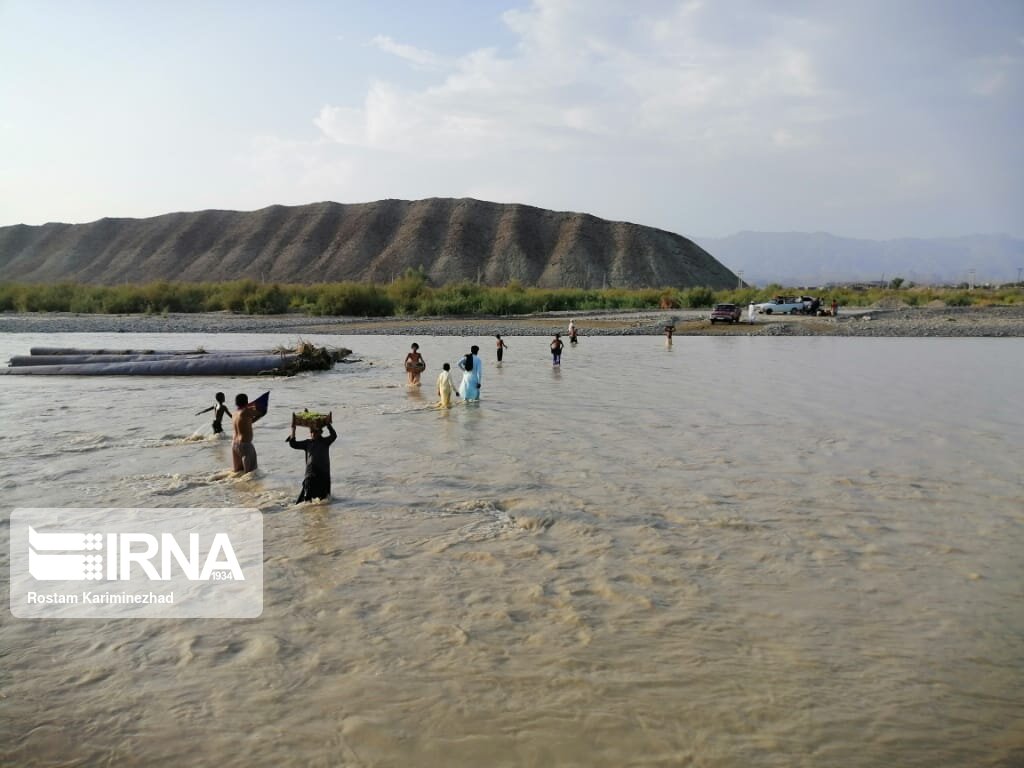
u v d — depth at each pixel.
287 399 18.48
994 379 22.81
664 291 82.88
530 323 51.53
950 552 7.77
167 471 11.02
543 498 9.57
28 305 65.75
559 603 6.49
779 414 16.20
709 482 10.41
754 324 49.47
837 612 6.36
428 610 6.36
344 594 6.68
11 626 6.16
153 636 5.96
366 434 13.81
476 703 4.98
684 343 37.94
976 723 4.80
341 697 5.07
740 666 5.46
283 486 10.17
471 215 156.62
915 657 5.62
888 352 32.72
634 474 10.84
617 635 5.91
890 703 5.01
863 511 9.12
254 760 4.43
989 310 64.00
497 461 11.63
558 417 15.76
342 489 10.02
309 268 144.25
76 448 12.61
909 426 14.77
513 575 7.10
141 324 48.81
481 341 38.53
